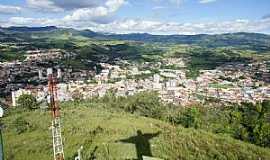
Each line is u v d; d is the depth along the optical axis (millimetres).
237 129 55812
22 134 45062
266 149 44344
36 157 34469
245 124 59781
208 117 66000
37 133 44469
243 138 53688
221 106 88062
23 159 34344
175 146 37344
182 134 43875
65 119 49719
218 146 40781
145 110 73875
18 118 54406
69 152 33281
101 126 44000
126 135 39438
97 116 53000
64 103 80750
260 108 70750
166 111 73438
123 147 34531
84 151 33469
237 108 77188
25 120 52500
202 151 37594
